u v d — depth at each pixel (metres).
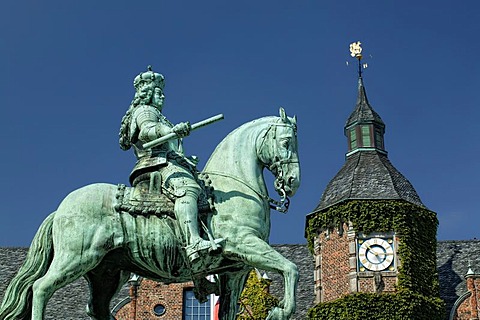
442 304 32.75
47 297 9.67
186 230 9.66
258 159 10.41
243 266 10.05
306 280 37.09
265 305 30.88
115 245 9.91
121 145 10.74
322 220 34.44
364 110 39.75
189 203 9.77
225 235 9.78
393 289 32.22
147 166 10.16
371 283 32.41
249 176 10.23
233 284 10.21
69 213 9.95
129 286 34.47
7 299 9.84
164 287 33.84
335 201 34.78
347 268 32.81
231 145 10.47
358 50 42.19
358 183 35.47
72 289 35.44
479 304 33.53
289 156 10.25
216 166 10.41
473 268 36.62
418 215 33.75
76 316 33.66
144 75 10.72
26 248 39.03
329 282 33.25
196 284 10.16
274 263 9.59
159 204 9.99
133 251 9.95
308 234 35.12
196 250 9.52
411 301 31.78
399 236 33.09
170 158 10.28
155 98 10.66
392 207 33.53
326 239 34.09
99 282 10.38
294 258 39.19
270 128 10.38
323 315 32.56
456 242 39.19
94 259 9.82
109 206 10.03
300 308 35.00
